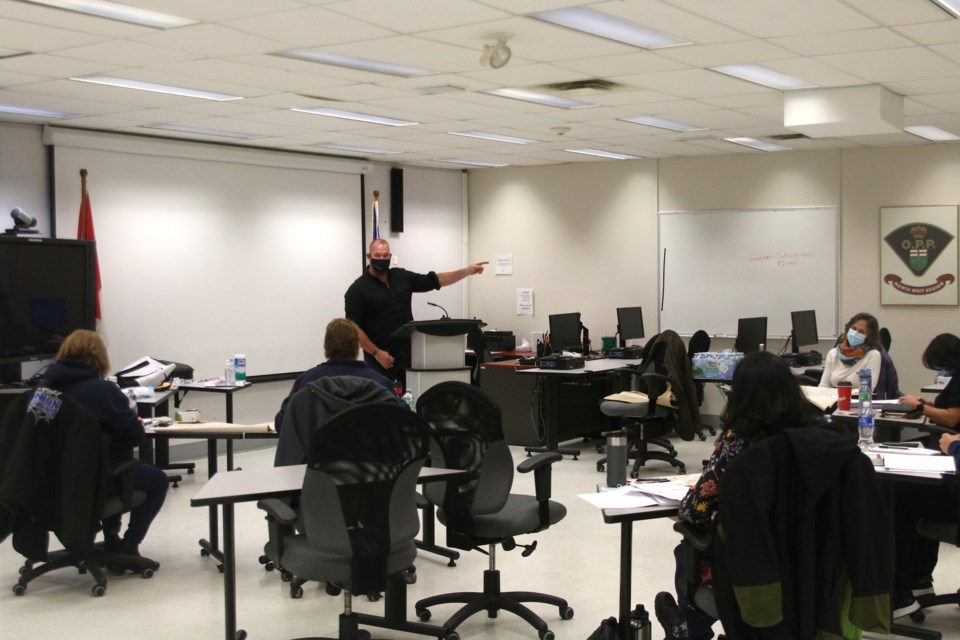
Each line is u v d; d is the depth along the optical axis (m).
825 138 8.26
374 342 6.55
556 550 5.16
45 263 6.58
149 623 4.13
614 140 8.48
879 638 3.90
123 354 7.58
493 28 4.43
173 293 7.93
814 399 5.61
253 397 8.68
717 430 9.45
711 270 9.73
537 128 7.71
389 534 3.28
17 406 4.26
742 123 7.51
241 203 8.47
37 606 4.36
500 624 4.05
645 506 3.08
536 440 8.39
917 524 3.92
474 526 3.83
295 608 4.31
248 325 8.55
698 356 7.56
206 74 5.42
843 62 5.27
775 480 2.65
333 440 3.13
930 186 8.72
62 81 5.59
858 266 9.08
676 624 3.23
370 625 3.89
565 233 10.42
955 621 4.07
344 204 9.45
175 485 6.95
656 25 4.41
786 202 9.34
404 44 4.72
